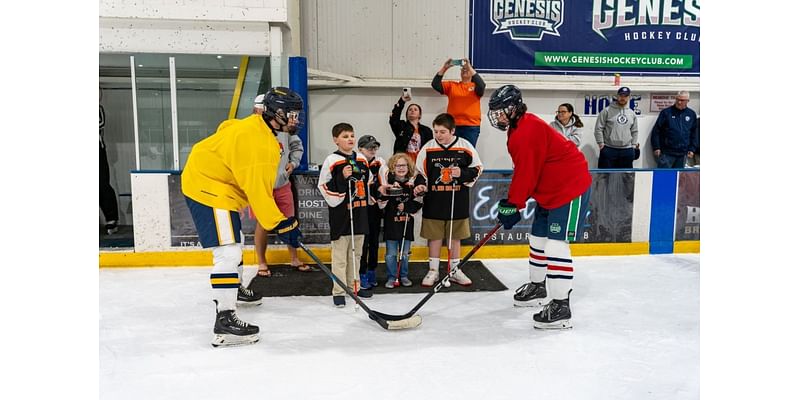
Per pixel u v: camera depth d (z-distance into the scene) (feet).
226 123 9.78
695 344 9.05
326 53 20.62
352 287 11.58
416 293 12.08
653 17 21.25
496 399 7.07
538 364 8.19
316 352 8.66
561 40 21.15
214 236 8.90
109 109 19.43
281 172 13.23
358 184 11.02
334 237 11.03
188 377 7.74
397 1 20.58
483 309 10.94
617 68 21.47
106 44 15.85
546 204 9.80
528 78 21.25
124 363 8.24
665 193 15.69
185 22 15.98
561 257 9.69
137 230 14.51
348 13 20.51
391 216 12.26
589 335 9.45
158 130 16.96
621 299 11.58
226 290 8.91
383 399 7.06
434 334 9.48
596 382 7.59
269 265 14.71
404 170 12.19
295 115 8.76
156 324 10.04
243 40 16.22
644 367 8.11
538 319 9.72
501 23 20.90
